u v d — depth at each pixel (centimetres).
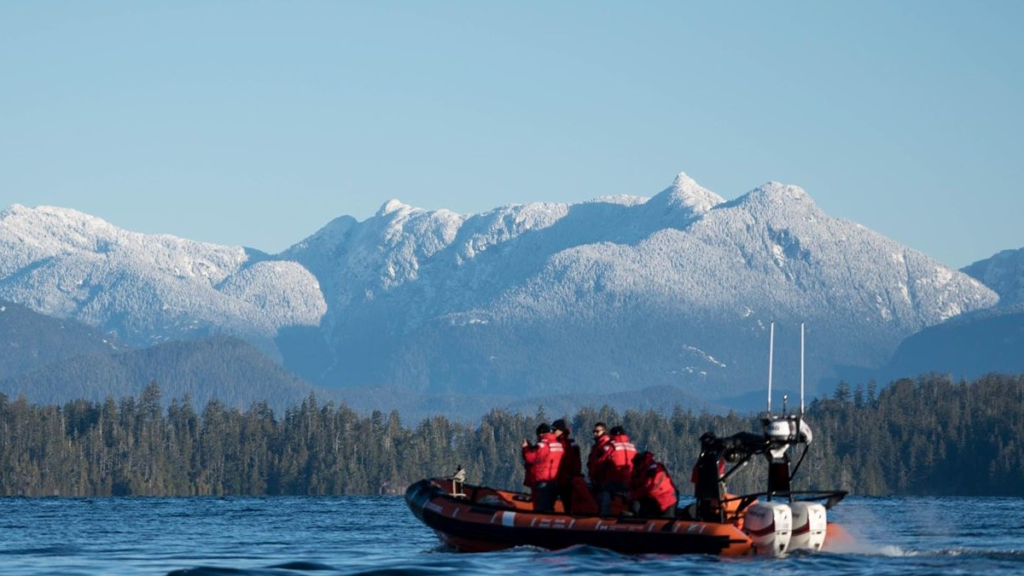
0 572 6059
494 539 5716
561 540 5531
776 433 5297
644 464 5534
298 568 5800
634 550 5403
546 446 5628
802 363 5338
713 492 5469
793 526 5291
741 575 5025
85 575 5856
